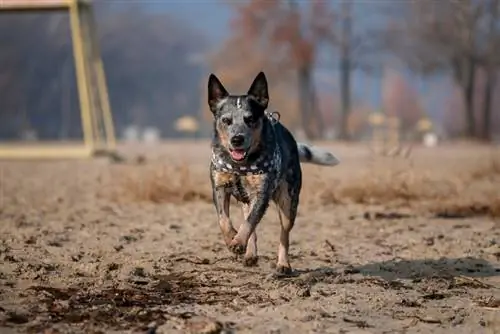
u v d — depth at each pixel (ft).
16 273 30.12
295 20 243.81
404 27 229.66
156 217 47.19
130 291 27.78
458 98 370.12
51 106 359.66
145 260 33.30
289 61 250.16
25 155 97.96
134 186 55.42
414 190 54.90
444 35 204.44
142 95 407.44
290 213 31.78
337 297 27.66
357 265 33.68
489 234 41.91
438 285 29.89
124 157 99.09
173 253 35.24
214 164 29.84
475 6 176.14
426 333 23.91
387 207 51.98
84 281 29.25
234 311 25.68
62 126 360.07
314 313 25.55
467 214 49.06
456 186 58.03
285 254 31.83
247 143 28.84
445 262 34.45
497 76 261.65
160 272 31.22
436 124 405.39
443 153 115.75
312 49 244.83
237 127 28.91
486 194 56.13
